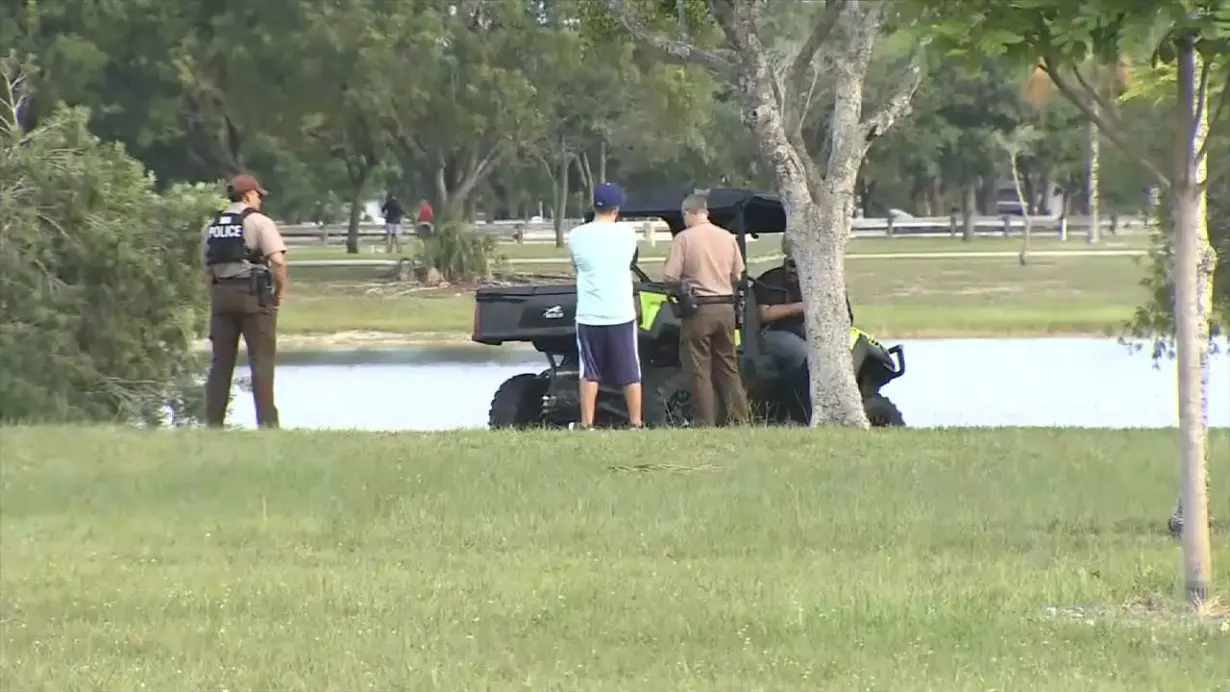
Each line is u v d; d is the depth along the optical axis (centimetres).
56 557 3181
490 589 2852
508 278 15462
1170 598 2759
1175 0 2377
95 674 2283
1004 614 2634
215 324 4903
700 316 4881
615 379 4794
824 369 5156
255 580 2938
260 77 15512
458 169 18862
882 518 3497
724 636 2503
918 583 2877
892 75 10344
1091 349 10362
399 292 14888
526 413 5572
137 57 15312
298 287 15250
